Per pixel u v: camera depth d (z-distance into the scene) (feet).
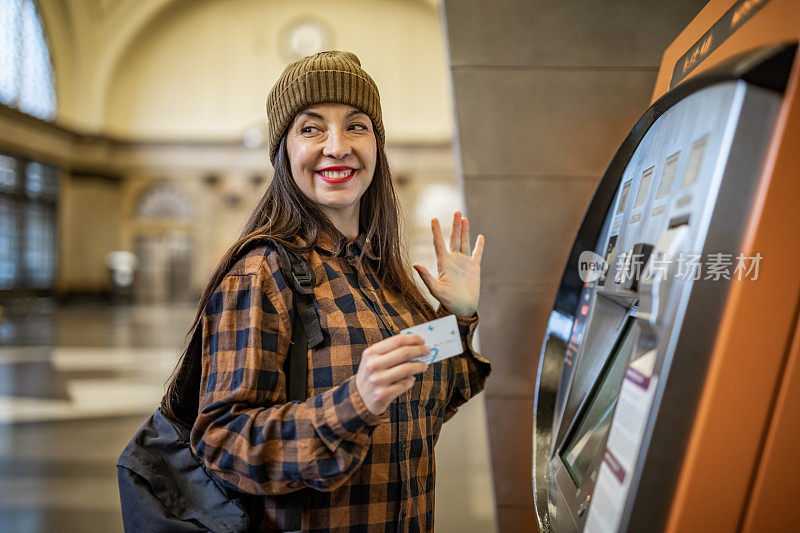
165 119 65.41
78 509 9.89
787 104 1.94
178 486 3.15
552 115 6.36
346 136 3.50
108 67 62.80
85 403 17.51
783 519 2.08
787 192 1.97
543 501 4.03
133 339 33.22
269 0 64.69
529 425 6.58
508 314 6.53
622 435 2.45
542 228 6.46
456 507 9.95
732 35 2.86
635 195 3.28
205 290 3.17
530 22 6.32
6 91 51.65
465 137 6.44
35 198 57.06
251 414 2.79
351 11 64.69
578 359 4.02
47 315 50.14
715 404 2.07
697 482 2.10
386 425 3.18
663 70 4.29
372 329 3.24
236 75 65.41
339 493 3.06
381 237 3.91
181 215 66.59
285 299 3.07
